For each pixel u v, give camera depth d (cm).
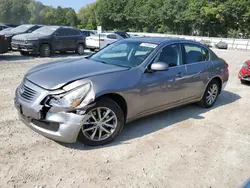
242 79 788
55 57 1238
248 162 330
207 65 500
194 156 335
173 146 358
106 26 6981
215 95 545
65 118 301
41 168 286
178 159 325
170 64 424
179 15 4981
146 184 272
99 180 273
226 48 2806
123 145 349
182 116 478
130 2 6525
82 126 316
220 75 534
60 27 1330
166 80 406
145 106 385
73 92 305
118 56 420
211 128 431
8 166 285
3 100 502
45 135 313
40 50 1204
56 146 334
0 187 251
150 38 464
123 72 358
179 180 283
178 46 449
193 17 4703
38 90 312
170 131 407
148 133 393
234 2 4147
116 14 6688
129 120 373
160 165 309
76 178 274
